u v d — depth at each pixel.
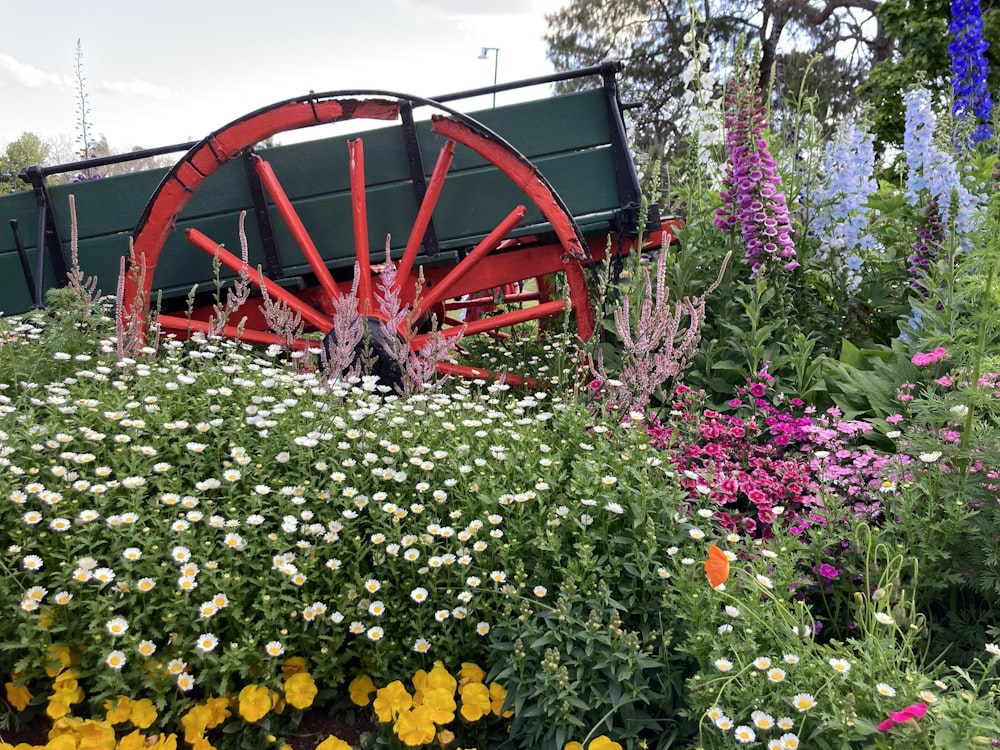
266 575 2.19
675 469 2.68
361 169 3.88
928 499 2.47
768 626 1.98
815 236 4.41
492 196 4.16
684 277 3.99
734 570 2.21
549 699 1.96
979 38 5.20
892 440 2.98
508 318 4.29
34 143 18.75
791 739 1.67
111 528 2.22
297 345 4.15
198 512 2.29
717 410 3.57
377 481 2.58
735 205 3.94
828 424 3.23
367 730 2.19
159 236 3.86
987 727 1.55
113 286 4.28
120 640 2.06
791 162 4.66
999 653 1.81
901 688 1.73
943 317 3.38
